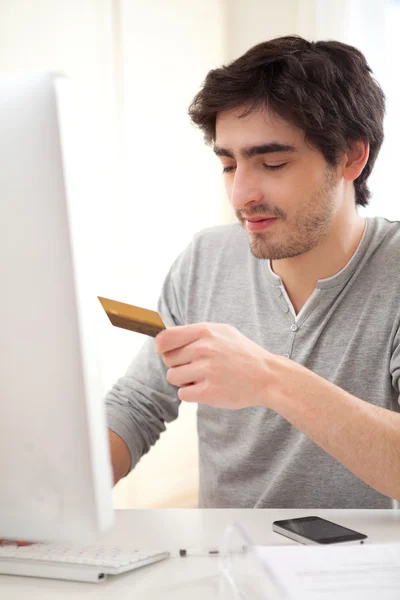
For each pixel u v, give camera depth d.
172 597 0.81
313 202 1.27
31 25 2.49
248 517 1.10
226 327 1.09
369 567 0.79
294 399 1.06
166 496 3.07
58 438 0.74
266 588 0.75
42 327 0.72
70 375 0.72
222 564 0.84
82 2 2.67
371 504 1.33
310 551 0.83
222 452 1.46
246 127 1.24
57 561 0.88
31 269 0.71
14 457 0.77
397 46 2.82
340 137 1.27
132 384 1.49
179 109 3.06
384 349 1.35
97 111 2.74
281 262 1.43
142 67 2.89
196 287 1.57
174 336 1.05
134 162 2.87
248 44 3.12
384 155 2.80
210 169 3.23
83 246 0.70
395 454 1.06
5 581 0.87
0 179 0.70
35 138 0.68
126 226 2.86
